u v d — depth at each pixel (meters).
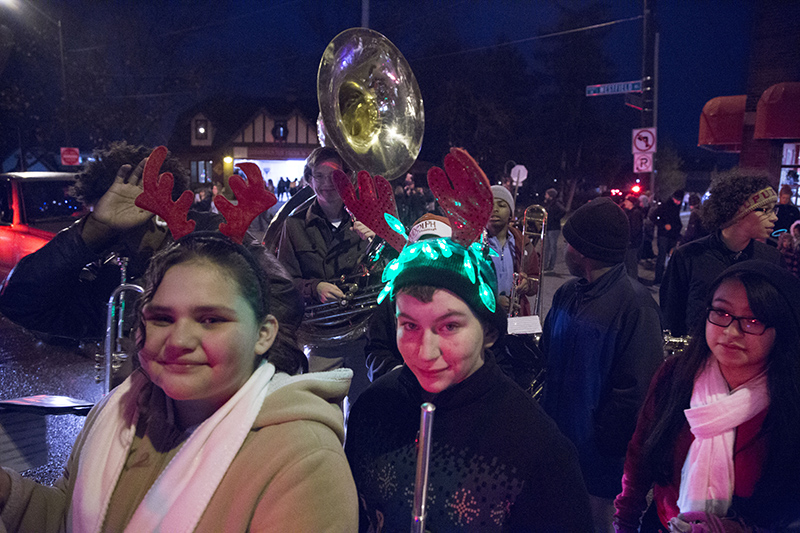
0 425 2.27
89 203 2.06
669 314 3.27
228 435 1.01
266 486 0.99
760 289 1.41
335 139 2.93
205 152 35.78
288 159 36.62
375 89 3.04
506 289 3.63
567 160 36.84
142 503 1.02
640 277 11.55
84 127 26.84
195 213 2.03
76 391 5.19
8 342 6.59
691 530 1.44
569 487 1.25
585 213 2.36
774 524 1.41
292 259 3.39
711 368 1.54
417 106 3.16
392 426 1.39
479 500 1.25
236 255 1.06
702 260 3.13
